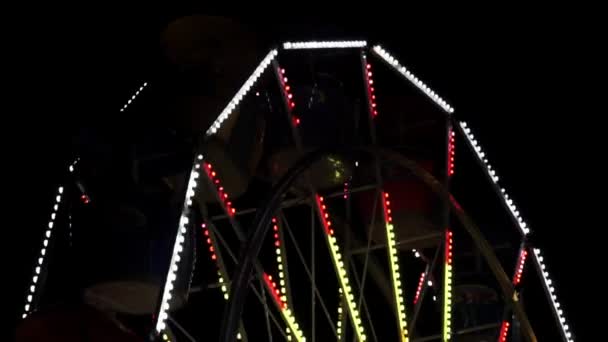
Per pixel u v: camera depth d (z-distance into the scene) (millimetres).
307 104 15805
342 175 16594
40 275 13883
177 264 12039
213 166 14984
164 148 13773
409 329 16078
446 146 16422
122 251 13375
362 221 17719
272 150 16125
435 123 17125
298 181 16688
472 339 17750
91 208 13594
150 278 13406
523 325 15234
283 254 16078
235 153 15102
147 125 14055
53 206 13906
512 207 16781
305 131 15727
